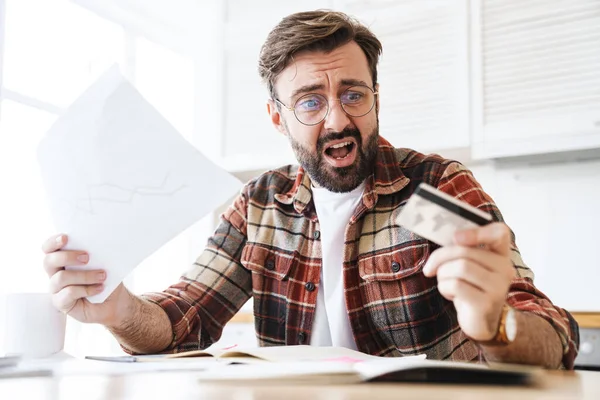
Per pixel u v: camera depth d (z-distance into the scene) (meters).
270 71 1.45
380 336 1.34
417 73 2.80
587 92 2.46
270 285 1.45
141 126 0.97
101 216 1.01
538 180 2.67
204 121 3.36
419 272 1.31
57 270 1.04
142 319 1.20
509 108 2.60
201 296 1.40
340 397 0.52
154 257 3.26
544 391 0.56
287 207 1.49
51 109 2.72
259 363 0.79
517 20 2.62
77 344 2.73
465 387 0.60
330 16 1.39
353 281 1.36
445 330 1.31
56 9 2.79
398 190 1.38
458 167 1.34
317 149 1.39
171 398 0.52
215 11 3.35
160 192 0.98
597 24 2.48
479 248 0.75
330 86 1.36
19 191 2.57
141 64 3.28
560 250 2.59
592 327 2.26
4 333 1.02
